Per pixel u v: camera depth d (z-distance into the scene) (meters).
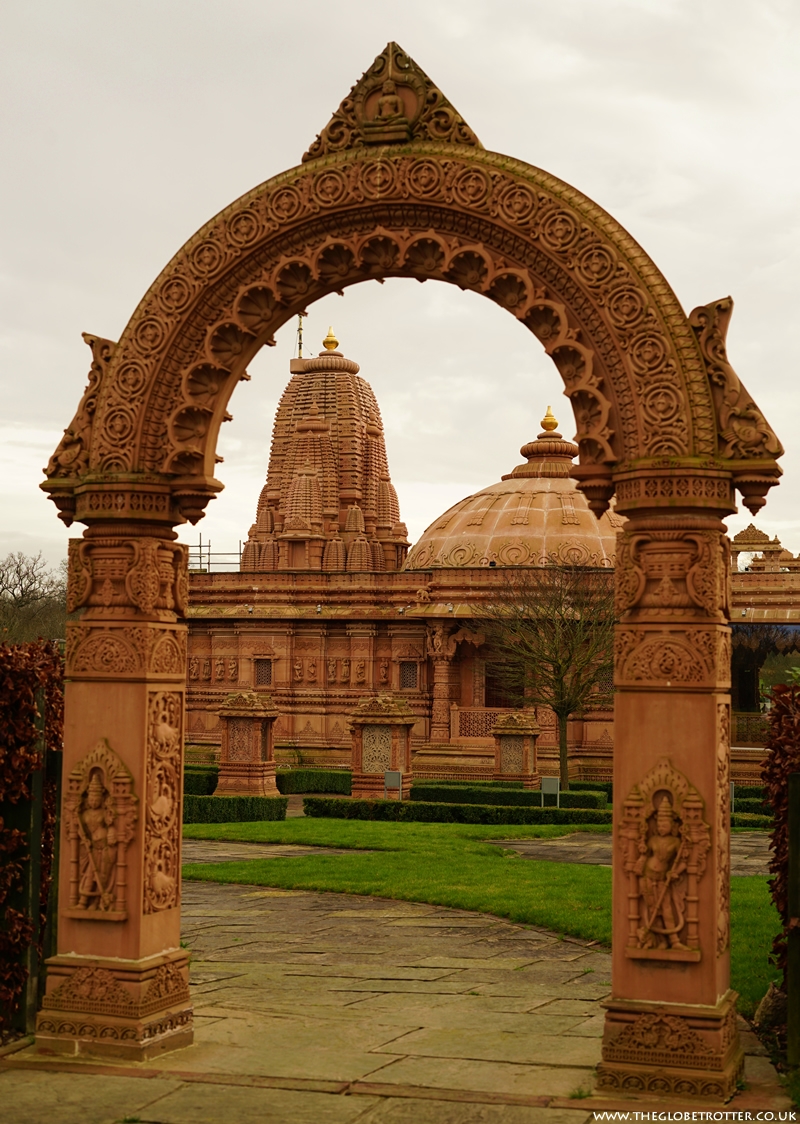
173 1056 8.34
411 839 23.78
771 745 9.84
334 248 8.54
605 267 7.88
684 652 7.71
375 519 66.62
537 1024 9.28
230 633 54.31
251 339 8.84
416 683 51.81
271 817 32.09
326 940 13.25
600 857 21.45
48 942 9.26
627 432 7.87
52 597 83.94
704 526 7.78
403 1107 7.21
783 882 9.38
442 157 8.24
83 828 8.58
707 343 7.82
